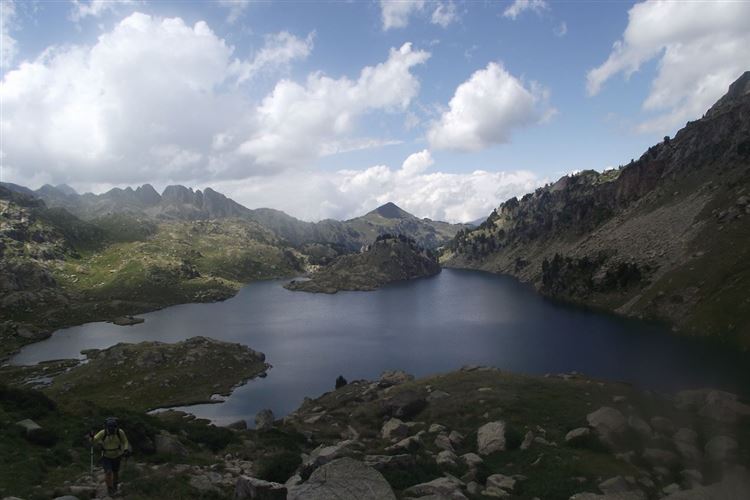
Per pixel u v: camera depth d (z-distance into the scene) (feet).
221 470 114.32
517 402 193.26
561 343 510.17
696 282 588.50
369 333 650.02
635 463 118.83
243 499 75.82
